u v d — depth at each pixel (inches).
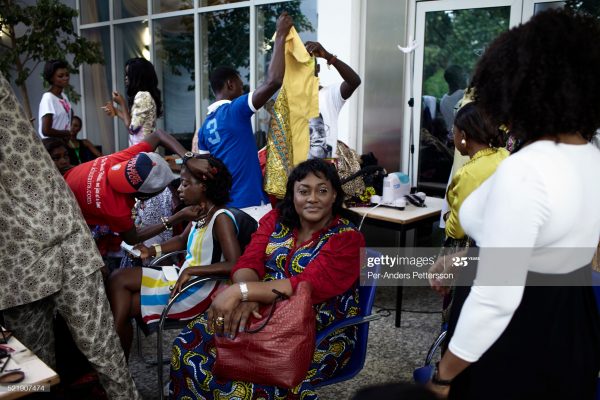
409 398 31.0
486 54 44.6
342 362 80.1
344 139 178.9
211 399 78.1
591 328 45.8
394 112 179.0
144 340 124.2
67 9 239.9
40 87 309.9
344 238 78.5
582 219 42.2
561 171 40.9
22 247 67.9
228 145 110.1
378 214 133.3
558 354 44.1
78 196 85.6
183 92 243.1
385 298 150.2
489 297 41.5
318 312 78.3
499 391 45.6
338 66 123.4
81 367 89.8
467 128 89.3
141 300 92.4
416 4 171.8
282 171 111.8
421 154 179.0
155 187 85.3
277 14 199.0
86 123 302.5
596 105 41.4
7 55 243.8
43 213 68.8
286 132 112.1
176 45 241.4
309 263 78.7
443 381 45.0
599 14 141.9
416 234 159.8
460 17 164.6
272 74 104.0
